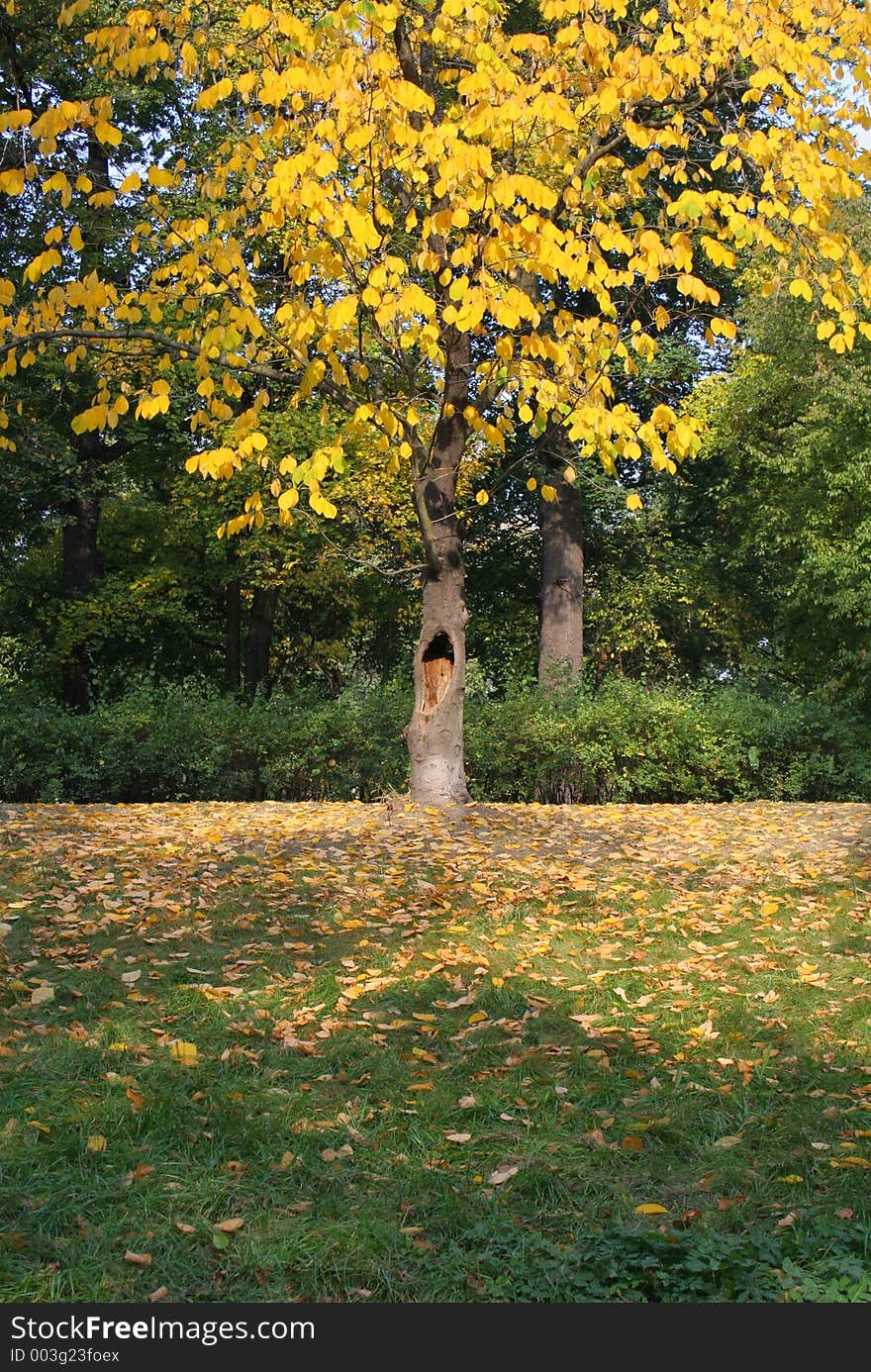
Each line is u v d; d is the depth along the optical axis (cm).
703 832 935
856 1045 485
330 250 688
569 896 725
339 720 1350
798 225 804
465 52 762
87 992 533
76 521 1812
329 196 674
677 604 2334
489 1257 328
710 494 2248
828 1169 377
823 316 1709
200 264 761
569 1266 324
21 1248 327
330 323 636
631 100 750
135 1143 389
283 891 715
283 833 885
